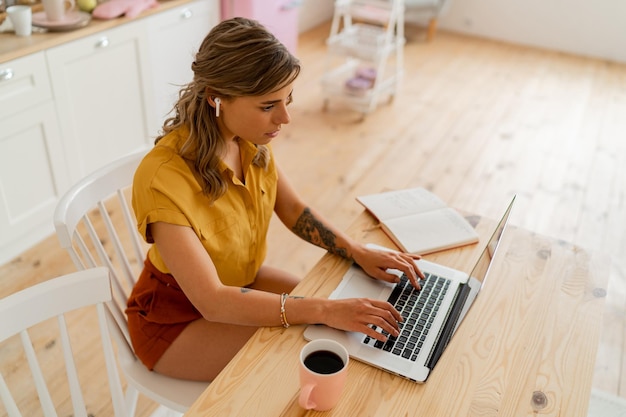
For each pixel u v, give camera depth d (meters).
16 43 2.38
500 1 5.56
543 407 1.05
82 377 2.02
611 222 3.07
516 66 5.11
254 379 1.07
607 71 5.09
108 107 2.86
